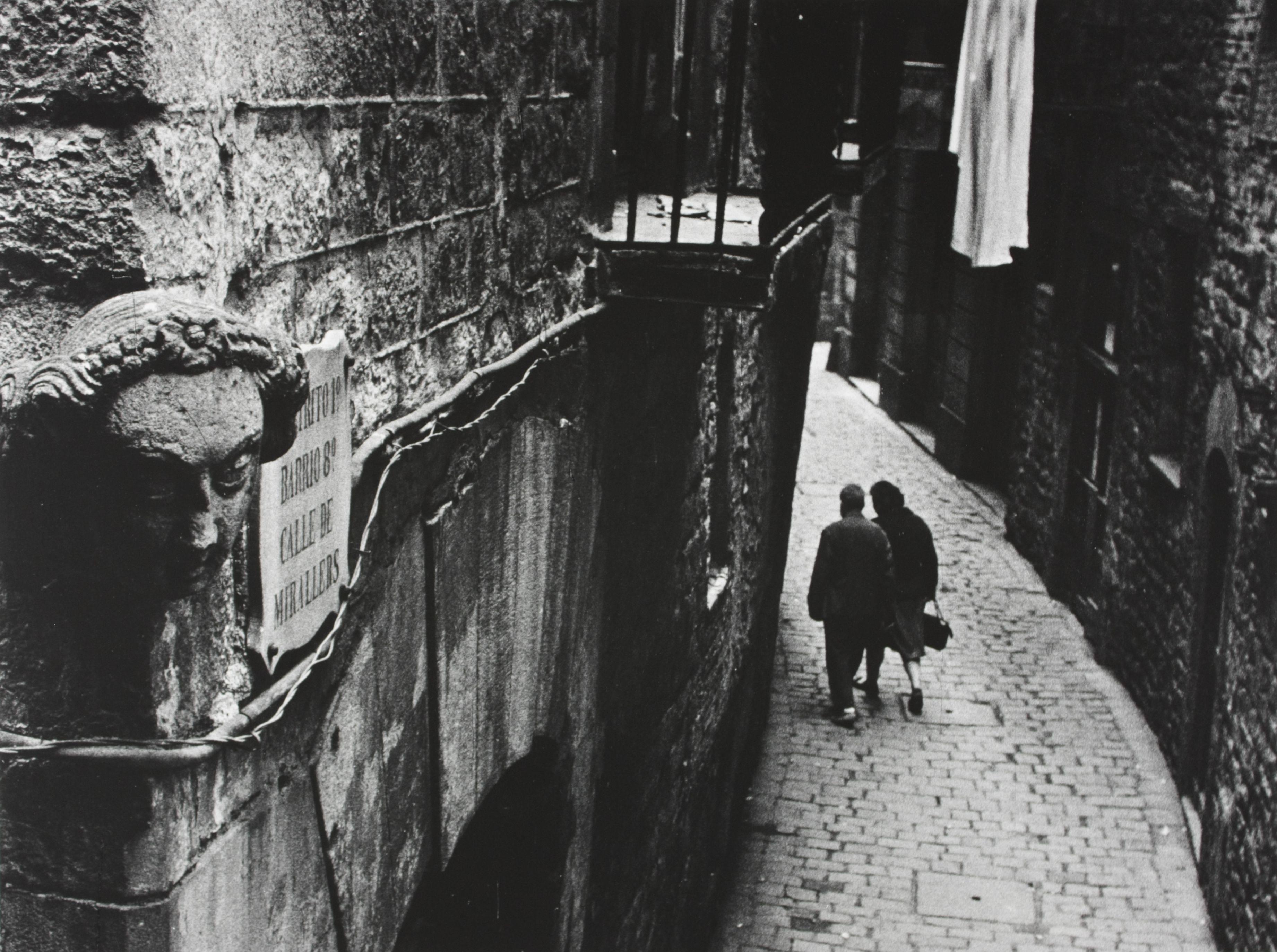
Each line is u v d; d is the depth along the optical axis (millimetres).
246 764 2029
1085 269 12328
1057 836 8641
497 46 3098
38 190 1726
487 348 3156
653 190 5680
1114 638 11133
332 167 2279
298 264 2176
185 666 1870
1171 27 9961
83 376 1553
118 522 1640
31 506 1672
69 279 1740
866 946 7477
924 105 13289
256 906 2080
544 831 4238
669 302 4043
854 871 8211
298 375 1783
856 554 9922
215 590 1933
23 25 1696
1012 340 16078
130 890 1803
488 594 3254
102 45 1685
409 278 2658
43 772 1785
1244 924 6930
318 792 2293
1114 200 11305
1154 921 7746
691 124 5945
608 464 4352
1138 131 10727
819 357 24594
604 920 5070
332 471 2238
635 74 5152
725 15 6465
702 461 6109
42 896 1814
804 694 10758
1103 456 11875
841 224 22844
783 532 10250
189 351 1595
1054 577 12930
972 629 12109
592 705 4457
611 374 4270
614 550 4559
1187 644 9141
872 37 8875
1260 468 7371
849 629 10031
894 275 19953
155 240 1744
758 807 8914
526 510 3516
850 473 17156
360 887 2533
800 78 4930
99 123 1718
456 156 2889
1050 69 10883
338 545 2279
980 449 16797
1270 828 6578
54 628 1788
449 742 3033
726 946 7445
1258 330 7730
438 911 4352
